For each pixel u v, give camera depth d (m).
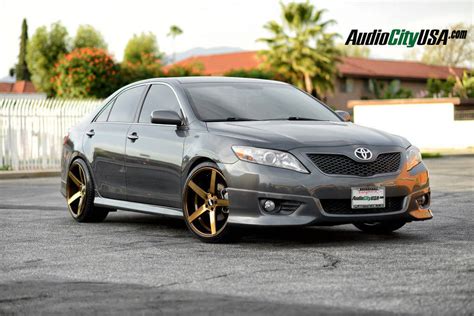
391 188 6.30
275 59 49.66
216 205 6.46
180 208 6.88
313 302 4.18
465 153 28.16
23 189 13.62
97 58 36.66
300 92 7.88
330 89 51.12
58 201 11.04
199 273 5.11
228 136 6.46
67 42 59.41
